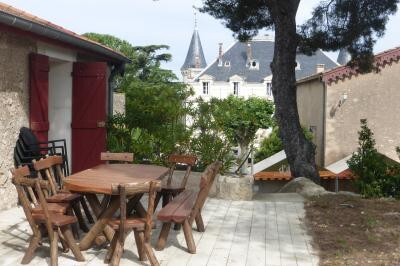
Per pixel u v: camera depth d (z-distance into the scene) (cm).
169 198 746
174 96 1193
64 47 959
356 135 2644
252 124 1166
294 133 1444
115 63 1312
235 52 7044
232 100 1236
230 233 693
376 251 618
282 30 1420
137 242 552
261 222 764
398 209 873
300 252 609
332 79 2638
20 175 534
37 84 862
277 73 1442
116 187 498
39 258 553
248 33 1656
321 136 2712
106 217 550
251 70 6881
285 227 734
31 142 816
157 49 4278
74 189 537
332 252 611
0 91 757
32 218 530
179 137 1091
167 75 4216
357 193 1069
